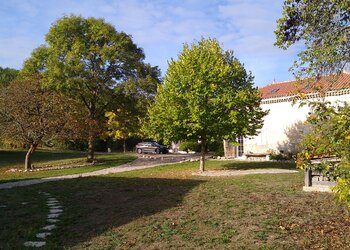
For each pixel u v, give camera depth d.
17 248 6.17
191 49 18.77
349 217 7.74
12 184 15.12
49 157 30.89
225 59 19.03
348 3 7.57
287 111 25.11
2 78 42.06
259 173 16.64
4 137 21.83
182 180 14.84
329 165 4.50
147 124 18.83
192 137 18.14
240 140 28.08
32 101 21.77
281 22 8.35
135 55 27.64
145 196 10.99
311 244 6.11
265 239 6.39
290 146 24.80
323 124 4.57
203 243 6.27
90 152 26.95
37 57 27.39
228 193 10.96
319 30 8.22
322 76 8.38
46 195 11.77
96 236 6.84
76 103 25.73
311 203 9.16
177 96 17.45
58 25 26.53
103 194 11.63
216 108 17.17
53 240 6.63
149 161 27.20
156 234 6.83
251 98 17.83
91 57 26.00
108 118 33.22
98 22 26.67
